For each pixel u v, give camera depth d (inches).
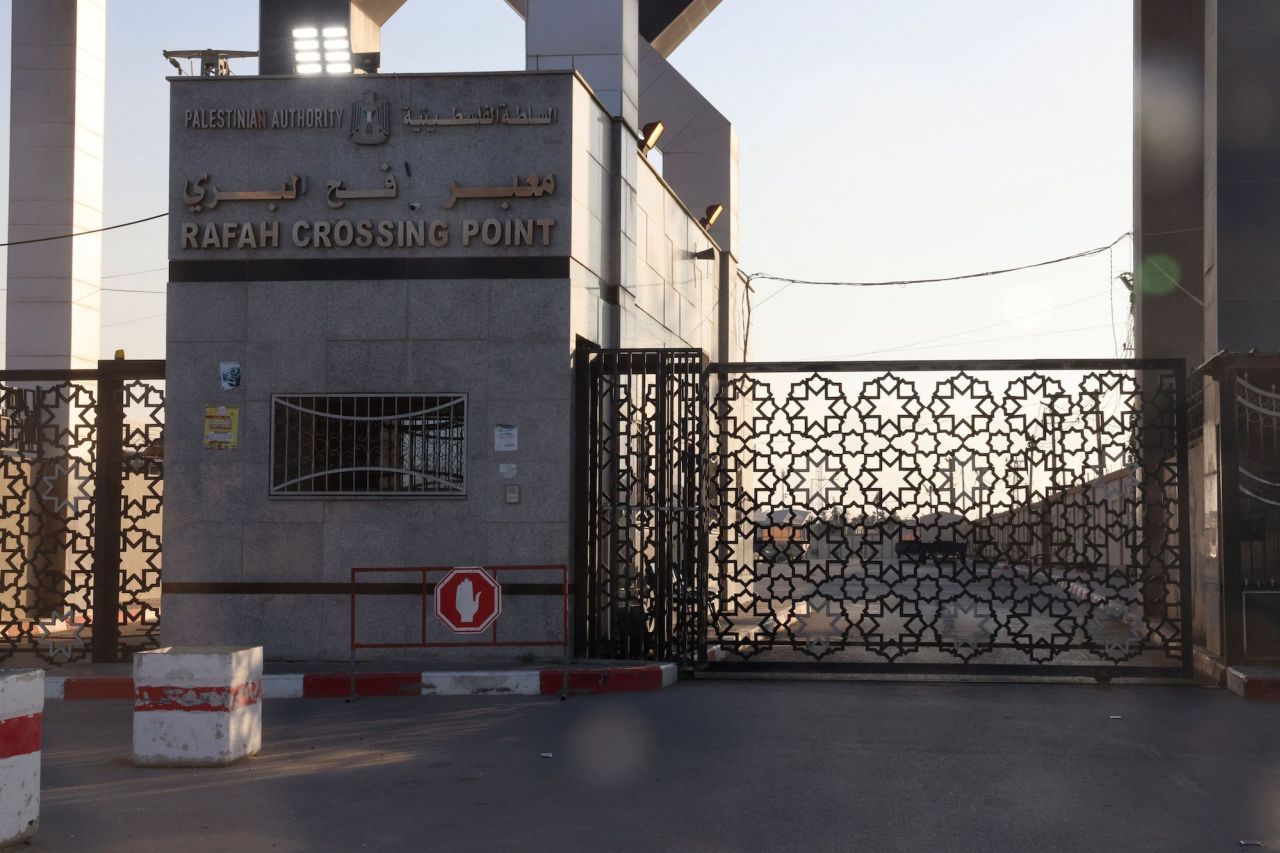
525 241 569.3
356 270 575.8
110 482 588.4
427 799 318.0
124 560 1025.5
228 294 580.1
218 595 573.6
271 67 659.4
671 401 590.9
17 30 943.7
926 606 1125.7
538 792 326.0
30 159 938.1
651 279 743.1
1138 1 967.6
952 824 292.5
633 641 595.5
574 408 576.7
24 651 593.0
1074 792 328.2
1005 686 549.6
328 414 571.5
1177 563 569.0
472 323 570.9
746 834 282.2
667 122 1128.8
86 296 947.3
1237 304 735.7
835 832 284.4
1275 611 554.3
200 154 584.4
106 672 548.7
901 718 455.8
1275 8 741.3
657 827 288.0
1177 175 949.8
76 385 593.9
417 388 571.2
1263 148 739.4
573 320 573.6
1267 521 563.5
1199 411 615.5
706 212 1082.1
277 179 581.3
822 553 1823.3
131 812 304.8
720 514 590.9
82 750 396.8
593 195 611.2
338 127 580.7
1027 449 574.6
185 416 578.9
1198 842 277.0
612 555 592.4
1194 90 950.4
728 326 1070.4
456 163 575.8
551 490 564.7
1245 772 356.2
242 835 281.0
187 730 365.1
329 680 515.8
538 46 668.1
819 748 392.2
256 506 573.6
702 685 550.9
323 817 298.4
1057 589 1317.7
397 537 569.0
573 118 573.6
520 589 560.7
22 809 273.1
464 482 567.2
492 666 543.2
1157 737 415.8
